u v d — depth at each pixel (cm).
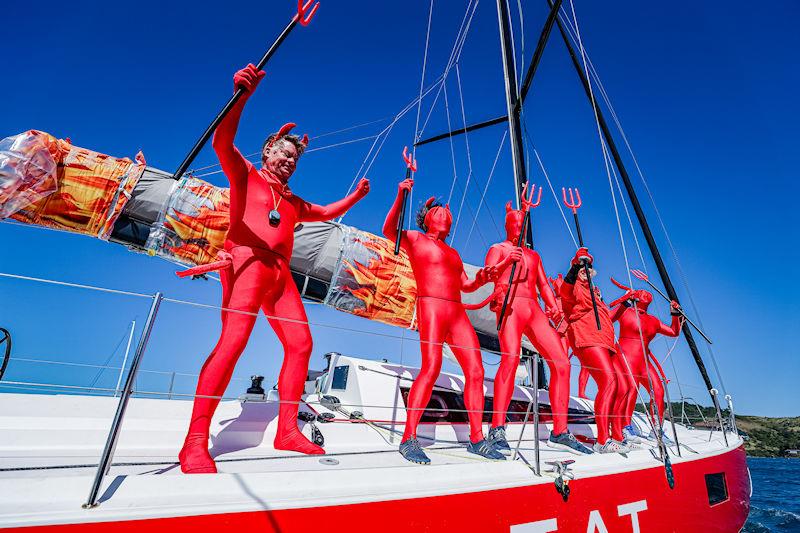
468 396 371
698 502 425
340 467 270
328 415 393
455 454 352
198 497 177
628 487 344
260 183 306
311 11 278
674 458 427
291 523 184
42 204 405
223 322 270
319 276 539
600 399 463
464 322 388
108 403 330
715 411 681
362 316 565
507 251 466
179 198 462
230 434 316
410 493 222
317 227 542
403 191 371
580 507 297
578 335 498
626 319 623
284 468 257
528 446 423
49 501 154
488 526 243
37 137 404
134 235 449
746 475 631
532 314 448
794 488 2052
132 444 291
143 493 170
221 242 477
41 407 305
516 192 511
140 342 187
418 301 385
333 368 507
